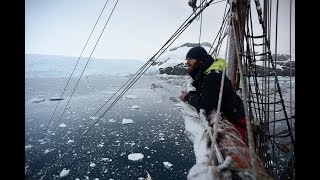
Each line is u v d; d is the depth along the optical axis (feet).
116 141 22.85
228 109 4.95
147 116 31.12
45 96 46.96
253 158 2.58
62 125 27.96
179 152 20.58
